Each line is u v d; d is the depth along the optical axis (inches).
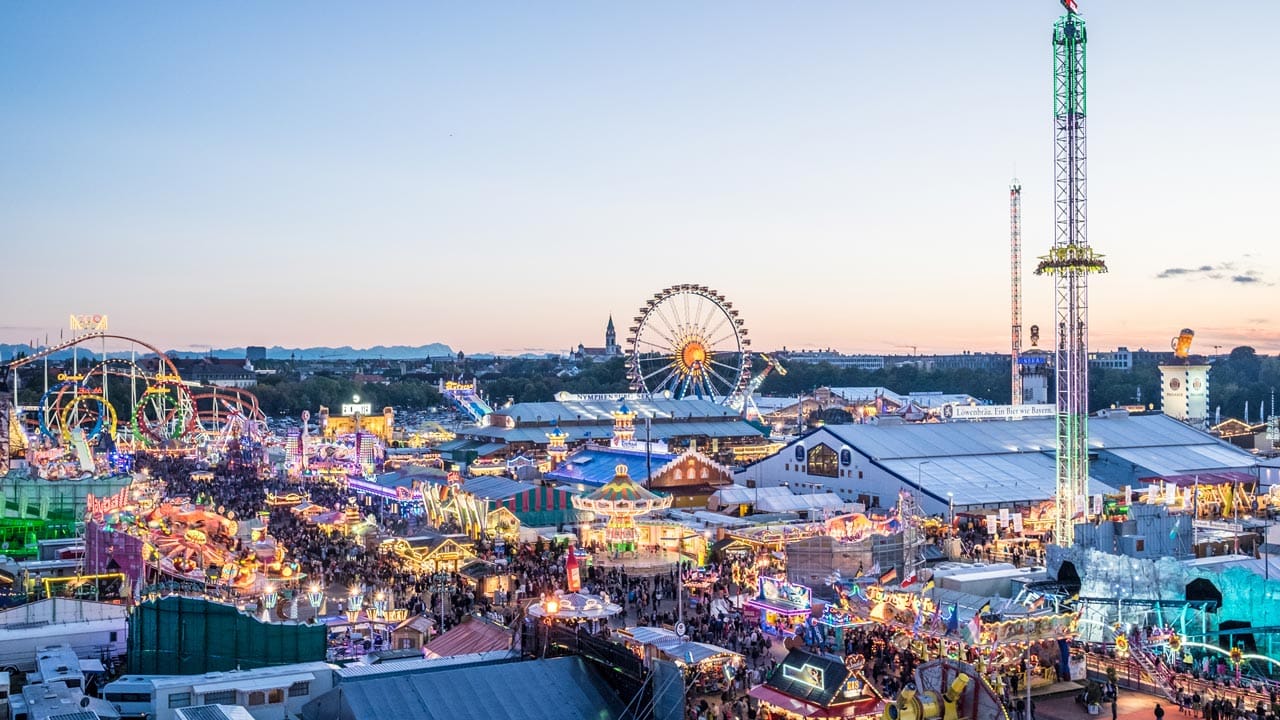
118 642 2829.7
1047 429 7003.0
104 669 2566.4
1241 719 2466.8
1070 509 4370.1
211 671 2498.8
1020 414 7529.5
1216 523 4869.6
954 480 5649.6
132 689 2078.0
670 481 6072.8
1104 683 2780.5
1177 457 6609.3
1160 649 2930.6
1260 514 5787.4
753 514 5241.1
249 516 6018.7
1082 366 4707.2
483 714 1946.4
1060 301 4613.7
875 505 5777.6
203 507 5123.0
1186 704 2598.4
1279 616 3056.1
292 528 5600.4
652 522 4744.1
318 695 2092.8
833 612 3191.4
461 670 2046.0
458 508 5270.7
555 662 2101.4
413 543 4584.2
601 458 6884.8
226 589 3602.4
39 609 2827.3
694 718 2379.4
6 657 2701.8
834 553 4028.1
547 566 4357.8
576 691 2043.6
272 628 2504.9
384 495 6476.4
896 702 1940.2
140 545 3833.7
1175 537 3966.5
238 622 2514.8
